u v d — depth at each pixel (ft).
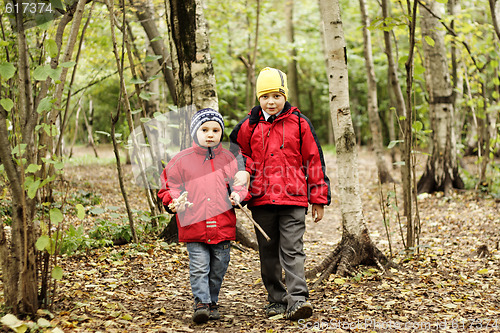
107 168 46.85
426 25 27.91
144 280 12.87
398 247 17.69
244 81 56.80
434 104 28.66
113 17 15.07
